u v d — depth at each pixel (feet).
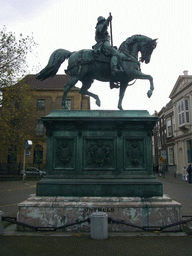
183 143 106.22
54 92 112.16
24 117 69.46
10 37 53.72
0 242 13.10
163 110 148.15
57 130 17.70
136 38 20.07
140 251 11.83
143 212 15.14
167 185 61.82
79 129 17.54
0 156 104.63
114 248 12.21
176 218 15.10
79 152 17.33
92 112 18.16
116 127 17.61
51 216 15.15
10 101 60.85
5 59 54.39
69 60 20.03
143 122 17.67
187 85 98.63
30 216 15.17
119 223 14.71
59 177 16.78
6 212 23.65
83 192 16.21
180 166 112.68
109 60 19.48
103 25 19.93
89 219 14.32
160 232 14.89
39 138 109.50
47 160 17.24
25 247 12.35
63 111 18.34
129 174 17.01
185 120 100.37
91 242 13.08
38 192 16.30
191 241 13.29
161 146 158.71
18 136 74.33
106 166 17.19
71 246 12.49
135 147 17.46
